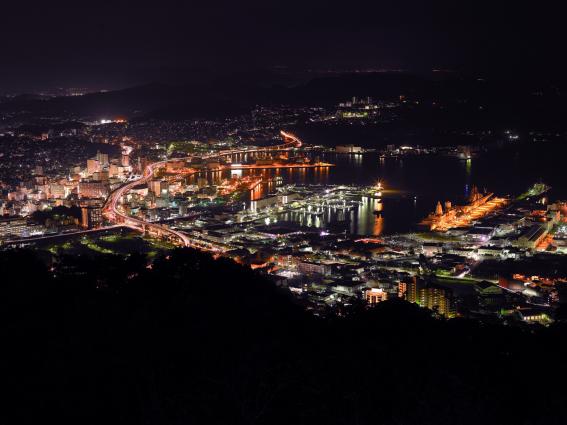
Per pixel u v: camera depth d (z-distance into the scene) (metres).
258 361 27.88
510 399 26.92
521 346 34.19
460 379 26.12
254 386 25.41
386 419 24.97
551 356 32.09
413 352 31.55
